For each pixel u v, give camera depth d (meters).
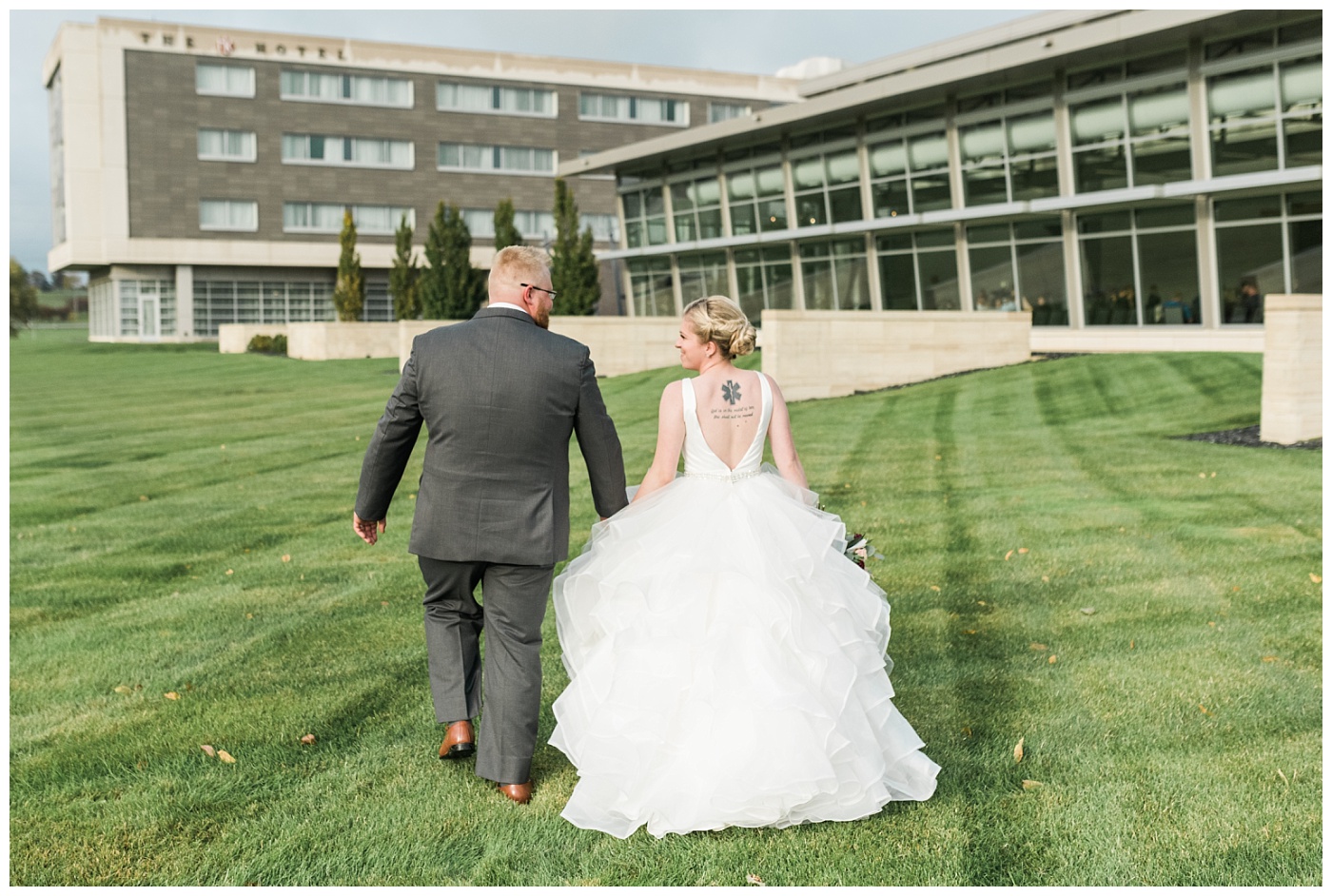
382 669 4.75
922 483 9.41
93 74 46.47
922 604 5.66
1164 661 4.68
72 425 15.75
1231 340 22.05
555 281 32.38
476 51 52.09
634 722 3.22
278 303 50.59
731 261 34.38
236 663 4.86
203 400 19.86
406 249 38.44
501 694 3.42
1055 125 24.62
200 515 8.76
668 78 55.53
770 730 3.12
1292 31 20.55
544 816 3.33
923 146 27.67
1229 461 9.98
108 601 6.02
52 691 4.50
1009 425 13.15
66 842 3.19
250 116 48.44
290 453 12.70
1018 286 26.22
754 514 3.39
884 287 29.44
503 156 53.12
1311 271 21.19
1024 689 4.38
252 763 3.75
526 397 3.32
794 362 17.52
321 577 6.52
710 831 3.21
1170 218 23.09
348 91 50.06
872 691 3.41
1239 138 21.73
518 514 3.35
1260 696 4.23
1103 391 15.23
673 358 25.12
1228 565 6.27
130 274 48.38
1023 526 7.53
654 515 3.47
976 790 3.46
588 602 3.49
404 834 3.22
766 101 57.53
